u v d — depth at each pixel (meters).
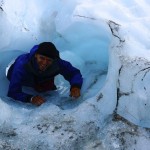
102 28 1.72
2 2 1.82
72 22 1.81
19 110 1.55
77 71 1.73
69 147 1.37
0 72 1.80
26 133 1.42
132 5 1.82
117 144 1.36
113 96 1.51
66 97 1.71
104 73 1.81
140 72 1.48
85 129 1.43
